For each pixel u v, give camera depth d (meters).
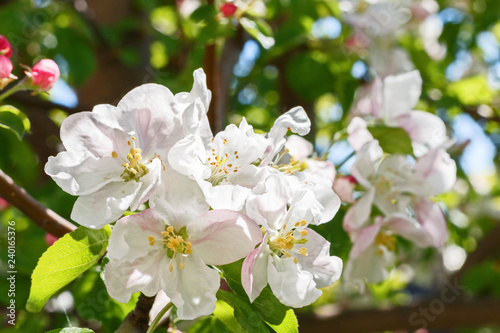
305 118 0.27
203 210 0.24
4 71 0.28
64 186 0.24
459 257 0.64
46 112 0.47
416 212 0.34
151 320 0.26
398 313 0.48
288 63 0.51
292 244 0.24
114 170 0.24
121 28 0.52
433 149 0.33
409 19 0.57
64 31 0.49
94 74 0.51
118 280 0.24
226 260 0.24
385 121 0.36
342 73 0.47
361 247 0.32
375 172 0.33
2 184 0.28
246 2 0.38
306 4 0.47
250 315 0.24
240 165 0.25
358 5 0.52
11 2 0.52
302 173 0.27
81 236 0.24
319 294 0.24
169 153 0.23
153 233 0.24
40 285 0.24
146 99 0.25
